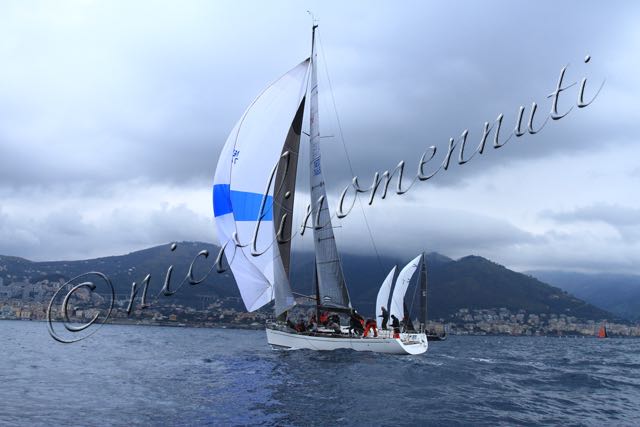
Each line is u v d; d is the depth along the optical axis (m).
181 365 22.11
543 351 50.88
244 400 13.78
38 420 11.51
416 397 14.64
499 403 14.32
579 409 14.19
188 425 11.11
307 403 13.46
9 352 27.52
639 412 14.25
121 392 15.06
